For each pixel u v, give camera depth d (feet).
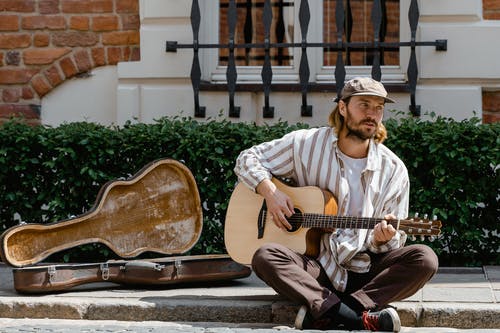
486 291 19.35
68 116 27.63
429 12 26.32
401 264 17.56
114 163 24.58
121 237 21.97
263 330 16.84
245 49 27.78
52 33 27.53
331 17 27.61
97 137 24.38
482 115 26.32
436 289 19.63
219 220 24.38
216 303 18.38
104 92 27.58
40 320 18.44
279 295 19.16
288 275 17.42
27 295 19.45
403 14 27.02
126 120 27.12
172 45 26.84
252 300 18.66
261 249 17.60
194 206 22.80
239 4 27.94
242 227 18.97
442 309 17.72
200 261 20.51
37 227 20.54
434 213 23.11
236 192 19.17
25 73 27.55
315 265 18.03
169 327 17.44
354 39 27.53
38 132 24.64
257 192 18.67
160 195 22.48
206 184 24.17
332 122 18.65
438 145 23.11
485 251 23.81
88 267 19.90
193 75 26.35
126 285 20.57
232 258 18.90
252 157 18.93
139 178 22.24
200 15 26.66
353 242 17.99
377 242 17.88
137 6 27.35
